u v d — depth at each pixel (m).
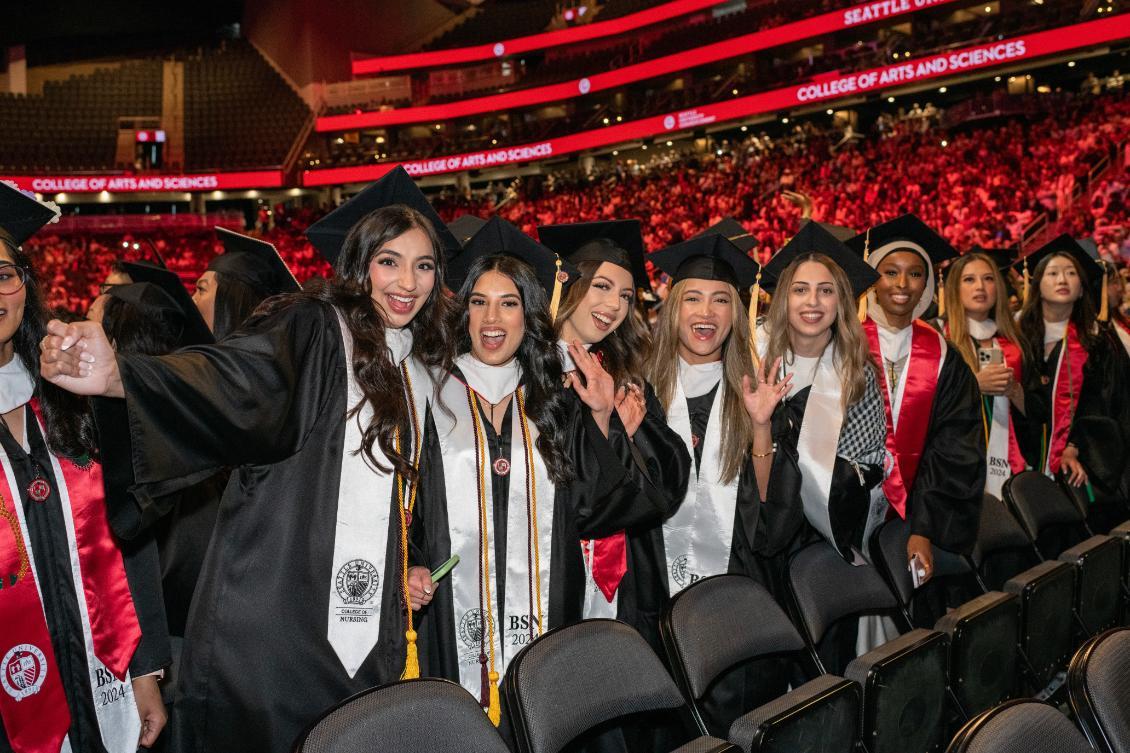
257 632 2.22
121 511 1.94
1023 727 1.88
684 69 27.00
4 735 2.16
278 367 2.08
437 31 35.88
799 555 3.13
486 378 2.72
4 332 2.03
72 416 2.27
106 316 3.09
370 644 2.30
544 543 2.73
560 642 2.15
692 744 2.12
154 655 2.41
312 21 33.75
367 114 32.31
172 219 30.16
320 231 2.69
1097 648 2.05
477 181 32.88
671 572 3.30
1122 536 3.88
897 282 3.93
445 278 2.87
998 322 4.77
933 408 3.86
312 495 2.28
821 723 2.35
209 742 2.21
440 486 2.65
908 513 3.87
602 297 3.20
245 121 33.91
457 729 1.80
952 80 21.50
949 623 2.93
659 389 3.36
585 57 31.97
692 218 24.11
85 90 33.41
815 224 3.66
